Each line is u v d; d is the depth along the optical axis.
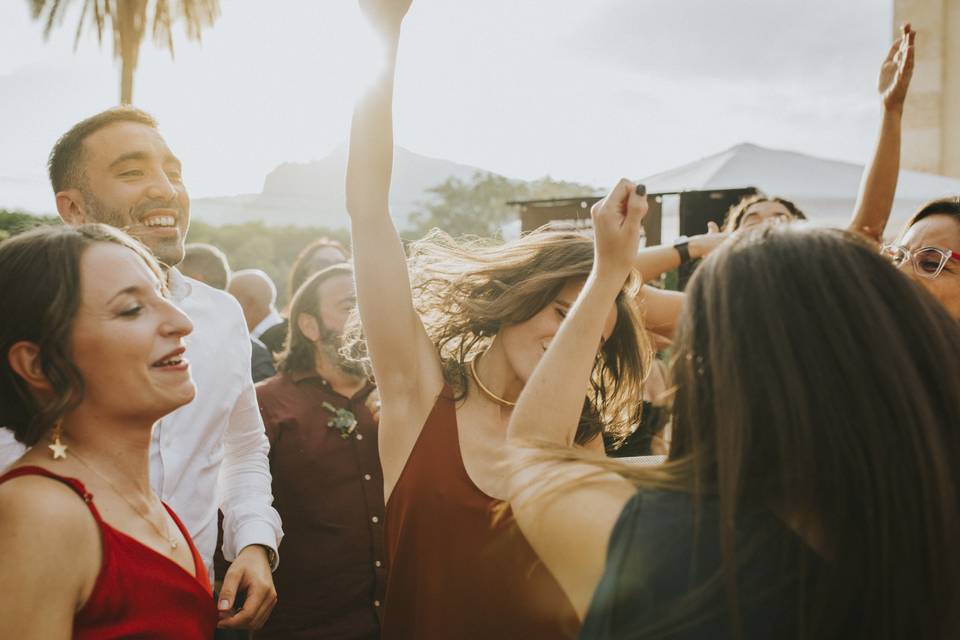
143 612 1.25
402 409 1.56
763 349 0.89
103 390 1.31
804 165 8.10
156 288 1.40
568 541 0.98
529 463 1.08
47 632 1.14
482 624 1.39
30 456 1.28
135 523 1.32
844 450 0.84
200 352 2.18
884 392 0.85
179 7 13.11
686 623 0.87
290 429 2.84
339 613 2.77
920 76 10.96
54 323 1.27
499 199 29.56
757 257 0.94
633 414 1.92
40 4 12.13
